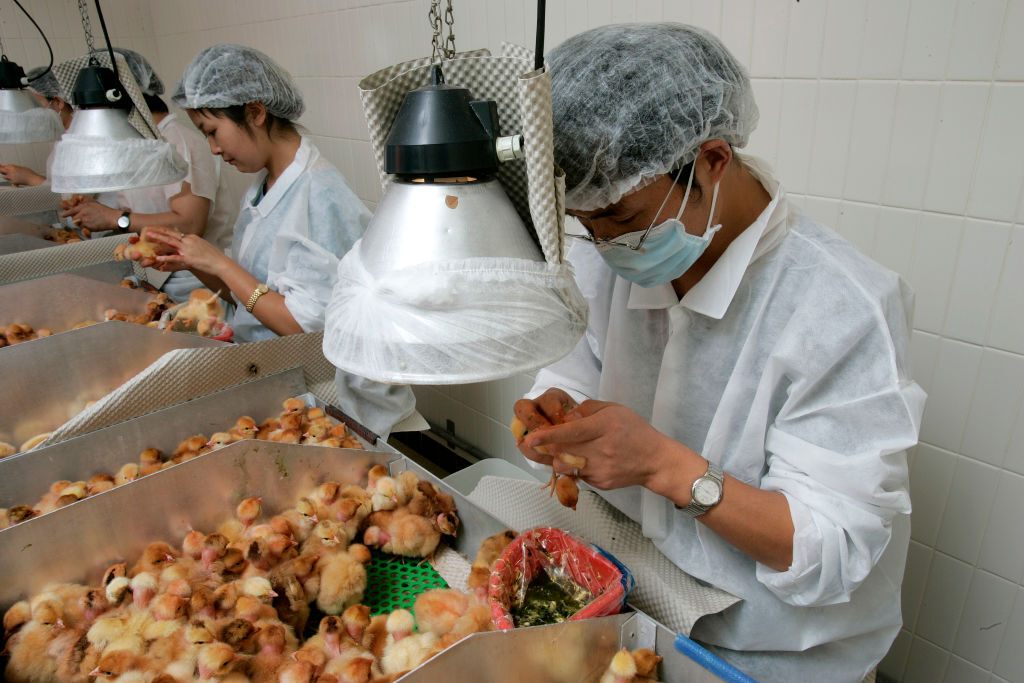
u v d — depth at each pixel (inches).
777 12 61.9
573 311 30.0
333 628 43.1
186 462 51.6
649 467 38.1
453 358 26.2
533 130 24.8
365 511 53.8
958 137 54.2
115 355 73.0
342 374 73.9
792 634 44.6
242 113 78.0
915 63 54.9
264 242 84.2
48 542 47.5
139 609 46.2
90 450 59.4
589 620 38.7
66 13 172.4
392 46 107.6
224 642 41.8
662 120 33.6
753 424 42.1
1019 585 59.9
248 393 67.3
